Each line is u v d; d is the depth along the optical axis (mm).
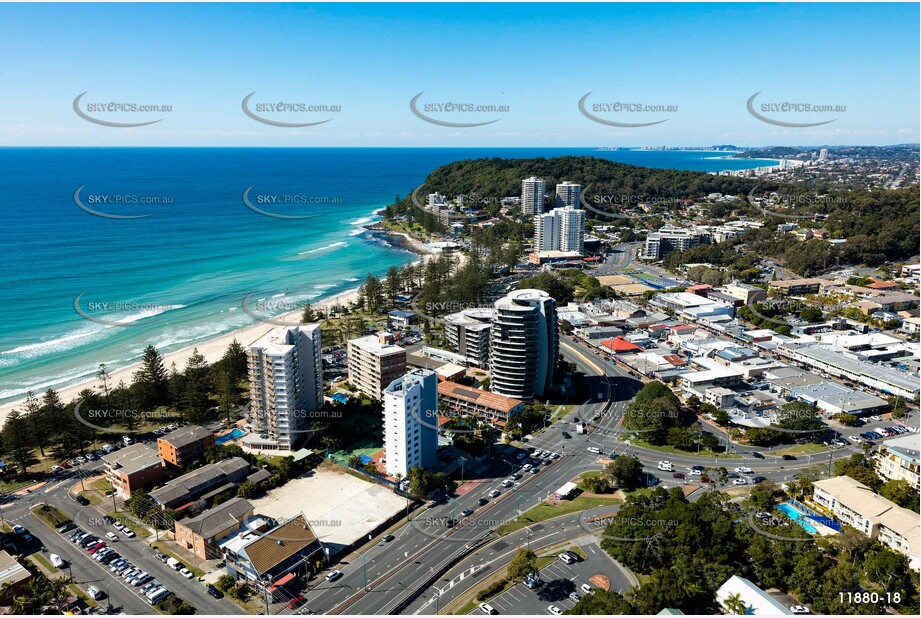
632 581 136750
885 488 160000
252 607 129750
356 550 148875
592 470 185375
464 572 140750
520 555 136750
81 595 132375
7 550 146125
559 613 127000
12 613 124812
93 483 176875
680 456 193125
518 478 181500
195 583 136625
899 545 140750
